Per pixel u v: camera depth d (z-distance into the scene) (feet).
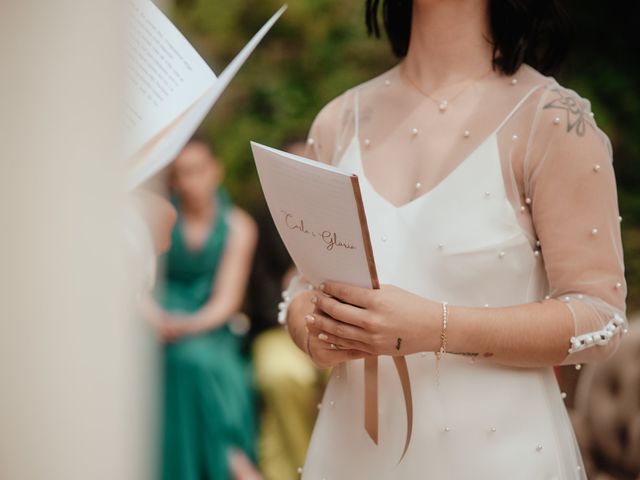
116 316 3.63
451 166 8.00
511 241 7.82
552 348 7.53
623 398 10.96
